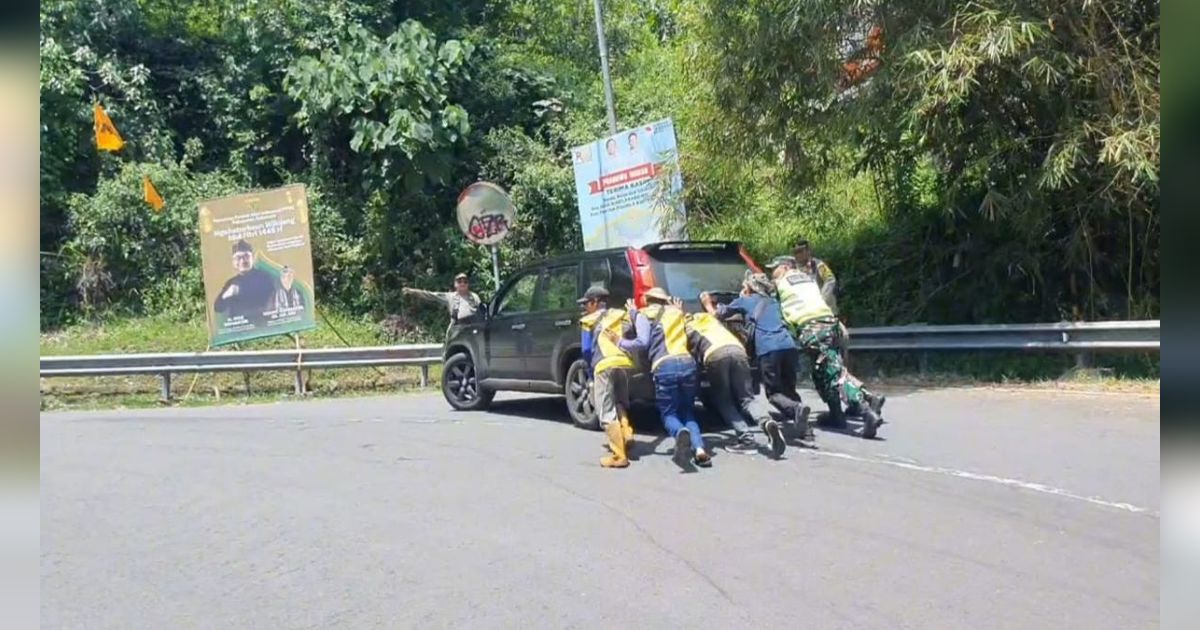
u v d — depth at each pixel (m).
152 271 18.53
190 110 20.78
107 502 8.08
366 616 5.52
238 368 15.34
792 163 14.73
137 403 15.10
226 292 15.84
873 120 12.89
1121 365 13.08
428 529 7.15
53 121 18.33
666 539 6.78
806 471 8.61
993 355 14.18
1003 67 11.98
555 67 23.98
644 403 10.34
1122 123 11.84
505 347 12.05
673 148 15.91
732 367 9.21
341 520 7.44
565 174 20.28
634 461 9.25
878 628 5.20
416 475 8.88
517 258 19.89
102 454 10.12
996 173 13.46
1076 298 14.25
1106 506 7.32
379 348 15.93
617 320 9.28
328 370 16.84
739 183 16.02
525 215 20.09
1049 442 9.50
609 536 6.88
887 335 14.29
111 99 19.52
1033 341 13.05
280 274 16.02
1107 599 5.55
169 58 21.00
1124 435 9.73
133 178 18.39
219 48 21.16
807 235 17.61
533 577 6.09
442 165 19.19
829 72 13.27
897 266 16.44
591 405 10.87
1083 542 6.53
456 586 5.97
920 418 10.98
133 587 6.04
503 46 23.92
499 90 21.89
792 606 5.53
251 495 8.26
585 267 11.02
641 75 23.88
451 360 13.10
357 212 19.91
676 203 15.86
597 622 5.36
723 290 10.46
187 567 6.41
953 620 5.29
